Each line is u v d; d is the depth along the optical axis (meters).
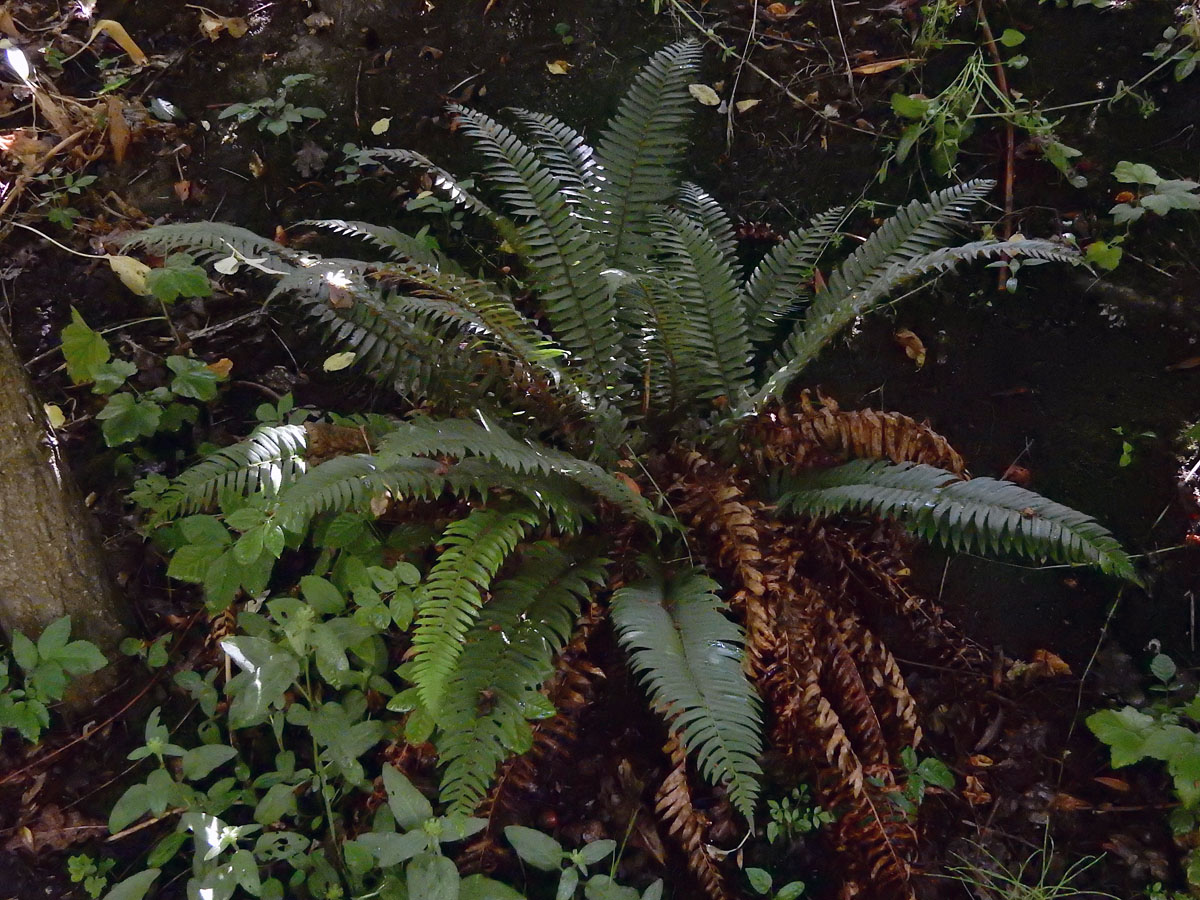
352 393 3.56
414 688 2.49
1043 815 2.93
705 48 4.10
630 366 3.25
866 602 3.08
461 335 3.05
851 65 4.02
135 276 3.46
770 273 3.35
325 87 4.09
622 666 3.07
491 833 2.61
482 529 2.54
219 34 4.20
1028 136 3.82
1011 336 3.60
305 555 3.26
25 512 2.70
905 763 2.83
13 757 2.95
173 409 3.36
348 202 3.89
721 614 2.65
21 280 3.70
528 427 3.13
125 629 3.07
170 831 2.84
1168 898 2.76
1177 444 3.40
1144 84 3.85
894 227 3.20
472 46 4.14
